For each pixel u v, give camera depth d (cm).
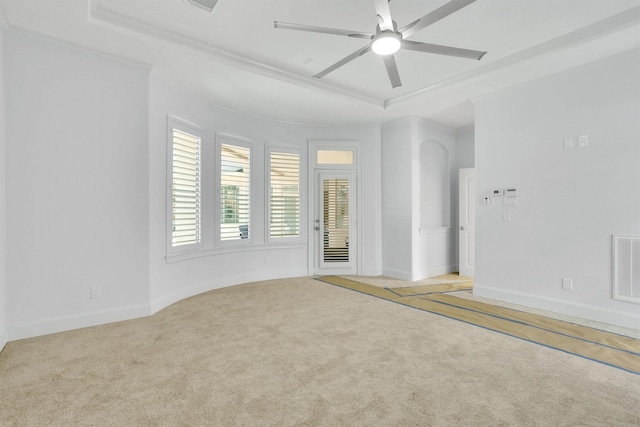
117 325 328
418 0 265
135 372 234
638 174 316
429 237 587
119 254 342
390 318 355
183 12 282
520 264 402
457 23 294
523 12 278
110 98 335
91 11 271
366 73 402
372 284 521
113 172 338
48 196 304
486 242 436
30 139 295
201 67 359
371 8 275
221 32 313
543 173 381
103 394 205
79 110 318
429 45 249
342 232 598
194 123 446
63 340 289
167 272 401
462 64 374
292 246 583
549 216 376
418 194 561
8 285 286
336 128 598
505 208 415
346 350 273
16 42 288
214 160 483
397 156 570
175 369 239
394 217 575
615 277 329
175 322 339
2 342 273
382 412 188
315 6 273
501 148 419
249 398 202
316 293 464
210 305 402
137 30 296
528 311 375
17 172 289
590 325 329
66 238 313
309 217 594
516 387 215
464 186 595
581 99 351
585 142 348
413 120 549
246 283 528
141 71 354
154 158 372
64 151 311
